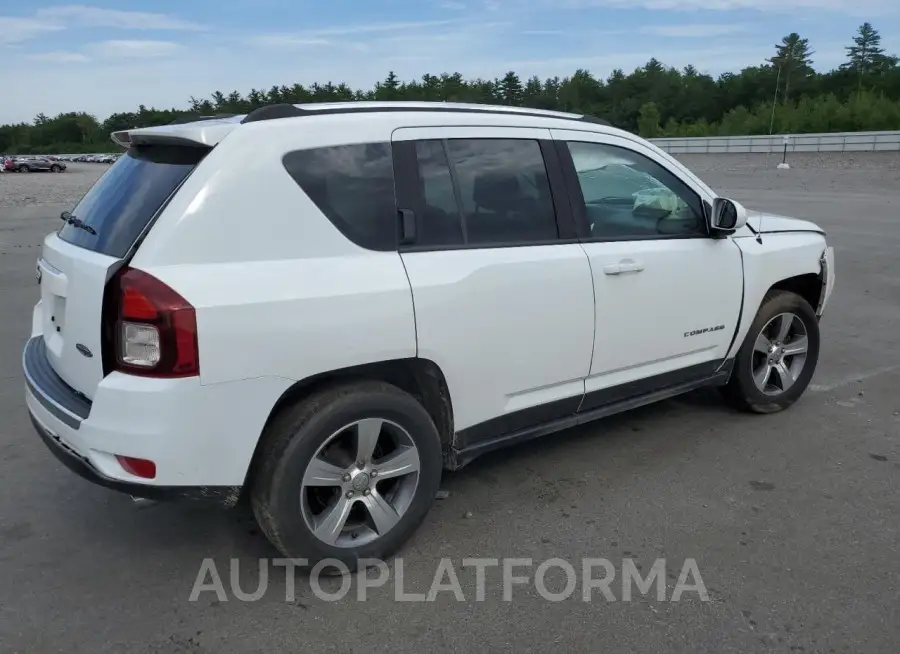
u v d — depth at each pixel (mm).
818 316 5293
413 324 3152
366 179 3154
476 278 3350
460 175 3443
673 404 5262
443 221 3355
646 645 2789
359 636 2857
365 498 3213
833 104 73500
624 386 4113
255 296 2789
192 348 2680
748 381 4809
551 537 3533
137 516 3756
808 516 3701
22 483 4078
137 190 3037
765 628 2879
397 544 3342
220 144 2889
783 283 5117
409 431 3240
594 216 3895
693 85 100375
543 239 3672
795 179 27906
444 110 3502
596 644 2797
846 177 28344
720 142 50031
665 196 4230
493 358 3469
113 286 2748
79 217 3271
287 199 2943
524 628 2893
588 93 105188
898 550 3402
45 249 3488
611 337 3916
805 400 5309
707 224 4379
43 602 3053
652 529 3592
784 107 80250
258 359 2801
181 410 2705
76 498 3930
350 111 3264
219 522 3709
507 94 100875
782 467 4246
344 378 3139
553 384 3771
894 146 42406
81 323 2918
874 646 2775
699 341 4395
